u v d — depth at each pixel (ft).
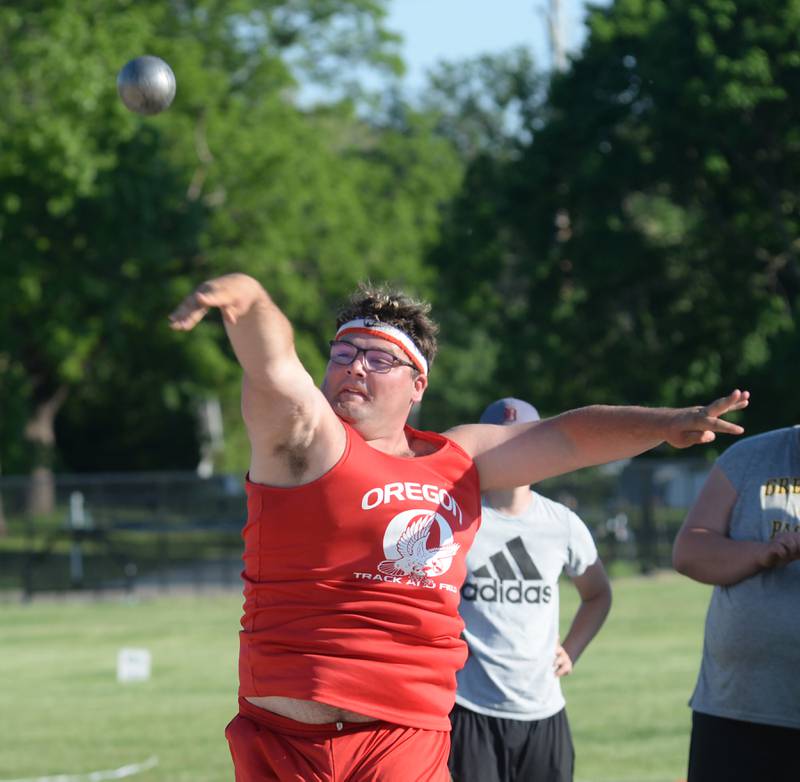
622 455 45.55
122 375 535.19
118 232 410.31
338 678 42.78
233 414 610.24
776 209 363.97
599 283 383.04
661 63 357.00
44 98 398.83
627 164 369.50
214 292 36.60
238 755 44.73
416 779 43.32
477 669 68.59
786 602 56.65
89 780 111.55
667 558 350.23
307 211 478.18
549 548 70.38
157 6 457.68
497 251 414.00
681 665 184.14
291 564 43.04
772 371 358.23
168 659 206.39
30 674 190.39
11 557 349.82
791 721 56.59
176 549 358.23
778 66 349.82
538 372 398.42
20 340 439.22
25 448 473.67
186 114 451.53
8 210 396.57
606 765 113.80
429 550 43.52
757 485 59.00
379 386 44.70
